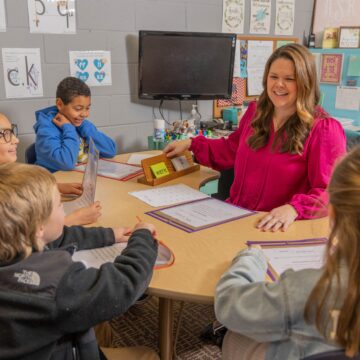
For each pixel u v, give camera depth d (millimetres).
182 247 1399
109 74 3248
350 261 773
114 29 3191
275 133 1901
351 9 3977
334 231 808
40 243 1025
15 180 983
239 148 2066
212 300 1130
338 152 1757
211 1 3580
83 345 1055
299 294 833
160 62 3225
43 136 2457
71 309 969
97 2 3076
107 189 1984
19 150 2998
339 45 3998
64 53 3027
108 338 1771
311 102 1816
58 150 2393
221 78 3436
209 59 3346
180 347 2119
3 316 946
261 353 977
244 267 1091
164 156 2180
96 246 1384
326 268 799
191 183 2125
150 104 3500
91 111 3234
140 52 3154
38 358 988
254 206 1984
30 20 2852
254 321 885
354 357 784
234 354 1055
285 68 1771
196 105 3670
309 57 1780
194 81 3355
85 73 3143
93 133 2654
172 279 1208
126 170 2305
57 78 3041
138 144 3527
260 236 1486
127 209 1733
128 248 1194
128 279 1076
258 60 3928
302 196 1682
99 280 1024
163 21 3391
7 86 2867
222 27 3695
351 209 769
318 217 1639
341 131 1823
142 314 2373
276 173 1889
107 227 1525
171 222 1599
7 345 959
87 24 3072
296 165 1857
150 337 2191
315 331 825
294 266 1270
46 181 1027
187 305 2439
